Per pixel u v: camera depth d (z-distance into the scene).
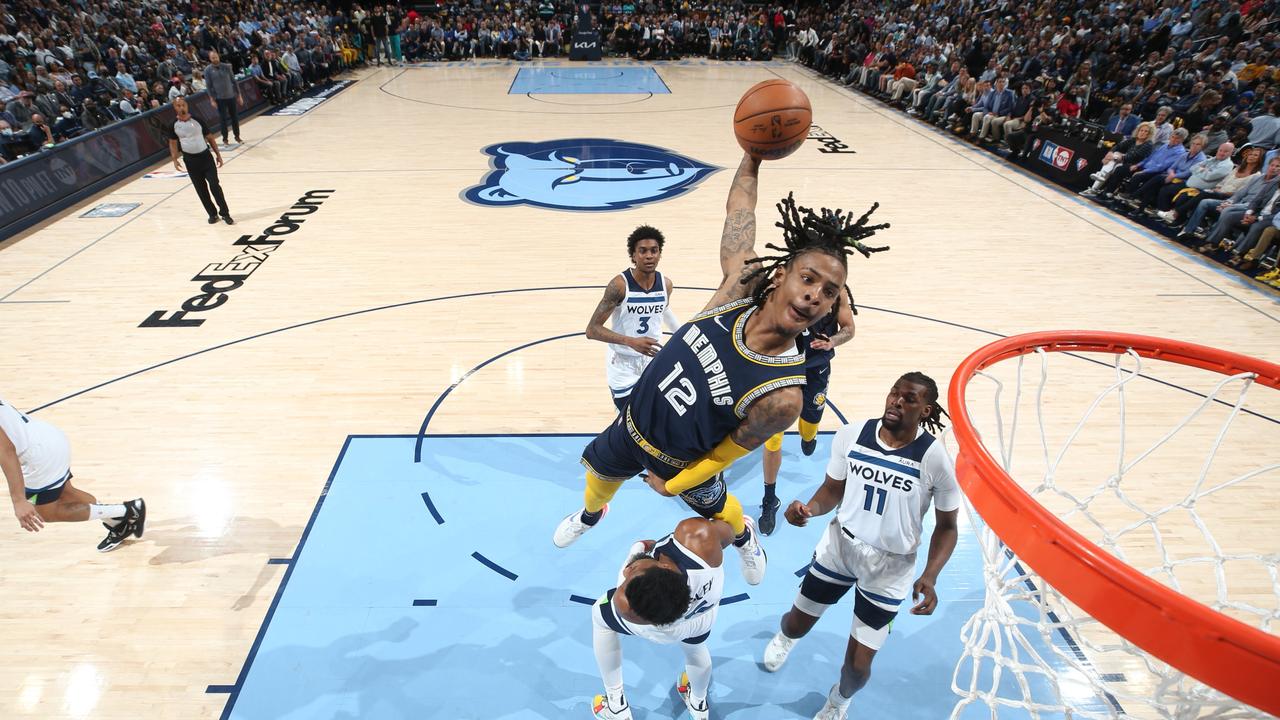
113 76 13.89
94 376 5.99
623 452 2.48
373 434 5.34
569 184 11.28
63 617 3.84
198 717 3.35
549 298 7.48
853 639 3.07
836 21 24.91
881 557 2.93
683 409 2.06
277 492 4.75
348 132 14.34
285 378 6.02
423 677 3.56
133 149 11.46
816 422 4.52
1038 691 3.48
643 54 25.17
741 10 27.16
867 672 3.08
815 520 4.63
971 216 9.99
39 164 9.51
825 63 22.25
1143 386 6.05
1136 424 5.56
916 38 19.56
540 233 9.25
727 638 3.81
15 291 7.43
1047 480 3.51
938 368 6.27
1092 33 15.14
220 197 9.27
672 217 9.84
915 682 3.60
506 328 6.88
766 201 10.48
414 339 6.66
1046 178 11.76
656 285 4.53
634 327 4.63
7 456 3.58
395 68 23.03
